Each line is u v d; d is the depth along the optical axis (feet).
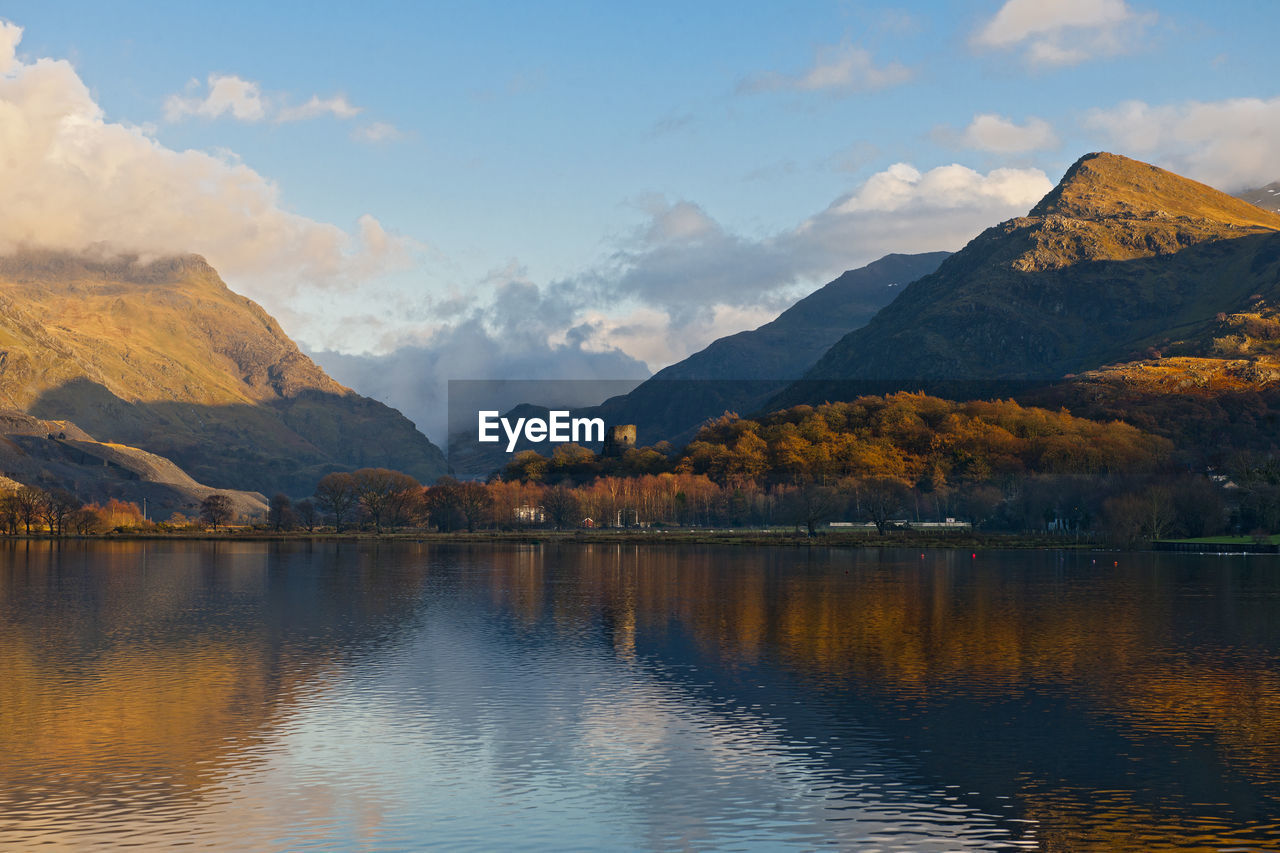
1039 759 167.94
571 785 153.17
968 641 299.79
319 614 369.91
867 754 170.40
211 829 133.69
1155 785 153.58
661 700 212.02
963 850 127.54
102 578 550.36
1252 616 364.17
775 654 273.95
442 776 157.48
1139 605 401.70
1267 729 188.24
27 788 150.82
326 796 147.64
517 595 445.78
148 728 187.32
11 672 245.65
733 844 129.29
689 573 581.12
